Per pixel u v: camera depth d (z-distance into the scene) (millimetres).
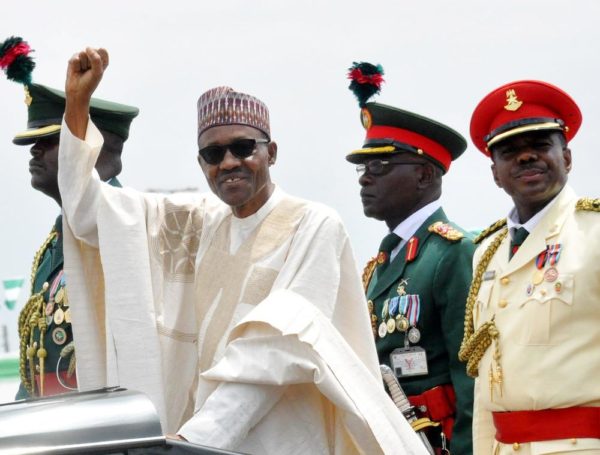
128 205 6371
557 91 6133
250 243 6207
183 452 4223
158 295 6391
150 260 6398
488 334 6039
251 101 6199
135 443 4148
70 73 6098
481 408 6211
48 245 7441
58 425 4109
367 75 7625
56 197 7316
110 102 7414
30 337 7312
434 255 7211
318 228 6051
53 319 7207
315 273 5961
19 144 7199
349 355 5387
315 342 5262
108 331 6266
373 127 7621
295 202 6223
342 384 5254
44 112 7156
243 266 6180
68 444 4062
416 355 7137
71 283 6387
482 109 6281
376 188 7547
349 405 5234
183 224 6457
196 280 6324
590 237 5820
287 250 6125
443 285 7105
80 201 6223
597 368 5711
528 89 6152
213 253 6293
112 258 6285
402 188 7504
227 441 5230
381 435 5258
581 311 5746
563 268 5812
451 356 7023
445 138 7559
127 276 6270
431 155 7520
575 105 6176
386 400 5387
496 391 5941
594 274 5746
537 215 6047
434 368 7117
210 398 5305
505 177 6125
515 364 5863
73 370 7133
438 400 7070
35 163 7207
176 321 6391
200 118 6246
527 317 5867
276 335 5312
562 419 5742
